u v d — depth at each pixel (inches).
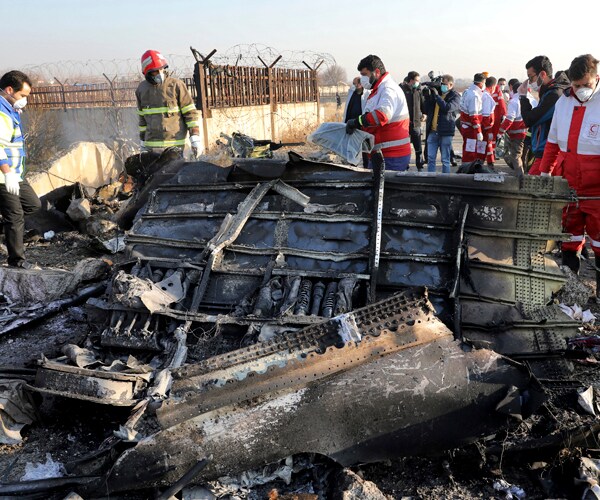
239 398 119.2
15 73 225.8
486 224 173.8
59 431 143.7
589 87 190.7
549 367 153.5
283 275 167.0
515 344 154.7
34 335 194.5
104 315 168.7
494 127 444.8
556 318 157.4
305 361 121.6
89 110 625.3
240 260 175.6
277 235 180.9
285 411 119.4
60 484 119.8
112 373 129.9
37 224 311.3
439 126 419.5
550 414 136.9
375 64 243.0
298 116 783.1
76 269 220.8
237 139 478.6
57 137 634.2
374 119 236.2
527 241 171.9
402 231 175.2
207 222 193.3
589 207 203.3
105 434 141.6
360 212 180.7
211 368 121.8
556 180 172.4
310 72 808.3
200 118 568.7
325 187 190.7
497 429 124.0
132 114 604.7
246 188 197.2
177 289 166.9
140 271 177.8
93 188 350.3
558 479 123.9
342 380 121.4
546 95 253.3
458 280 161.0
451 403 122.6
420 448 123.7
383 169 182.4
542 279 166.4
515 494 120.7
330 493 118.6
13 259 238.8
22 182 243.3
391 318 126.3
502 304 160.4
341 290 157.6
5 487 119.4
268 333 146.9
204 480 118.5
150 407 126.1
